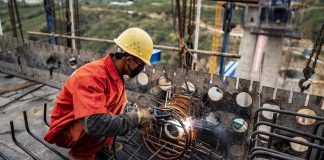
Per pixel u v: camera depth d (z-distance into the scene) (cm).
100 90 237
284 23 2000
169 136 327
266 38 2075
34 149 384
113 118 237
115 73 253
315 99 365
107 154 344
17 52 633
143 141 357
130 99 516
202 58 2389
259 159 264
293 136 404
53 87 605
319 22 2762
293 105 382
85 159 301
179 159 343
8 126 441
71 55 559
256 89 394
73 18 899
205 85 429
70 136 278
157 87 476
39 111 496
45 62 601
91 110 226
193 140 368
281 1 1961
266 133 271
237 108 417
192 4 567
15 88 581
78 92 232
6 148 384
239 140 430
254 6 2030
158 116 289
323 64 1605
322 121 304
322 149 240
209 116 438
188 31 590
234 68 1298
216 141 436
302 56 3253
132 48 251
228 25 875
